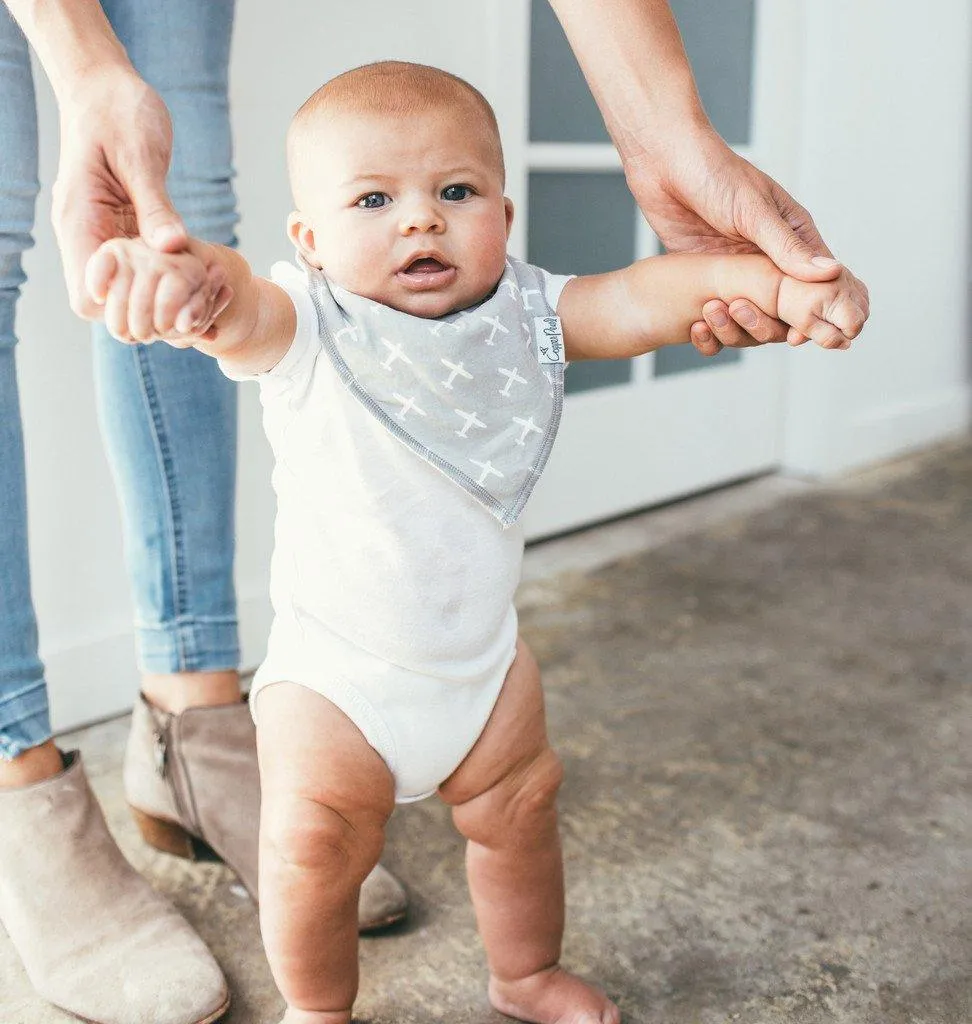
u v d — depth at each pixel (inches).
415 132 33.8
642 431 97.6
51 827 43.5
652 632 76.2
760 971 44.4
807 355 109.0
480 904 40.8
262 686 37.0
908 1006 42.4
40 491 62.2
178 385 49.4
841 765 59.8
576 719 64.7
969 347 127.3
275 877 35.9
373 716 35.5
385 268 34.1
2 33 40.7
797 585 84.3
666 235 39.6
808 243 36.9
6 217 41.6
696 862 51.4
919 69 111.4
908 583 84.7
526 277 37.6
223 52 49.6
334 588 35.5
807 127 103.5
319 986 37.3
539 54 84.2
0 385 42.7
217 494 50.6
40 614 63.3
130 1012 40.9
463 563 35.6
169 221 28.8
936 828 54.0
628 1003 42.8
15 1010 42.5
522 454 36.0
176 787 49.4
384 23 72.3
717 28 95.3
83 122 30.8
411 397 34.3
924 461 116.7
